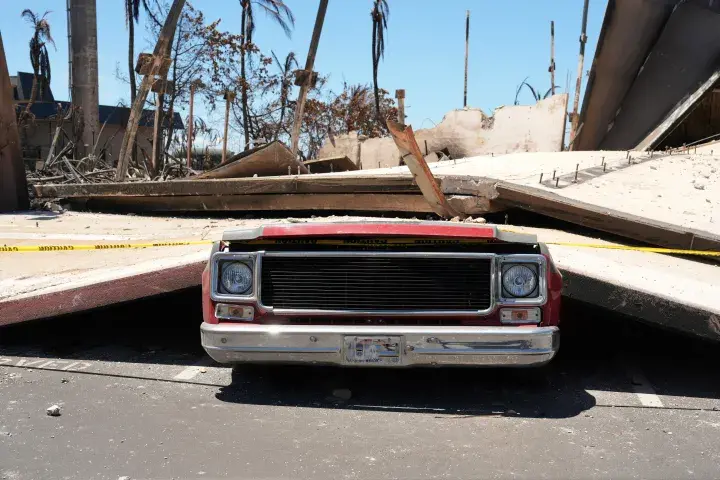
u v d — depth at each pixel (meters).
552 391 4.68
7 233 9.36
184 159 33.53
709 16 15.44
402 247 4.29
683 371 5.23
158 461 3.39
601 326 6.27
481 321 4.17
